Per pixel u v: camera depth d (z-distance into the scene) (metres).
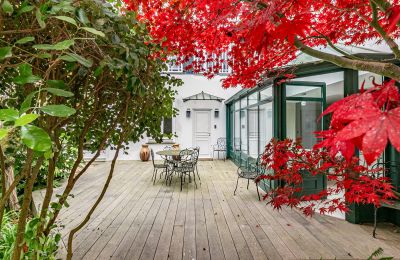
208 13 1.76
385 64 0.93
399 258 2.64
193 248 2.87
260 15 1.00
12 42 0.98
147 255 2.72
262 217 3.85
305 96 4.88
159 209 4.25
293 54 2.53
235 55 2.34
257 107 6.26
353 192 1.75
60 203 1.43
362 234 3.24
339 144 0.60
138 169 8.08
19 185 3.39
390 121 0.43
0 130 0.46
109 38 1.10
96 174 7.23
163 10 1.97
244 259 2.63
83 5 0.96
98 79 1.40
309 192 4.50
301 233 3.27
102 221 3.70
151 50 1.49
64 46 0.65
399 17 0.61
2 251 2.29
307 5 1.10
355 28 2.04
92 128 1.71
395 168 3.35
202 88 10.20
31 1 0.84
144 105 1.54
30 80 0.68
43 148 0.47
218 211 4.12
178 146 9.45
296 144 1.86
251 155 6.96
